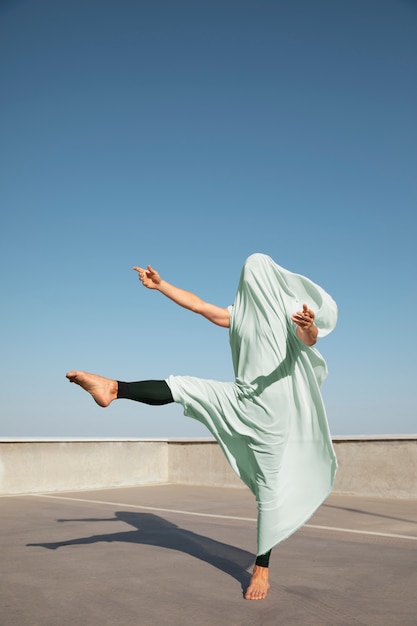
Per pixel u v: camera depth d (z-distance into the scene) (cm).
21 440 991
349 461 930
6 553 468
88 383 335
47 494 971
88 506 793
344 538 539
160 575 393
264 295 351
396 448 884
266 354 349
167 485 1126
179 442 1170
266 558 347
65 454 1040
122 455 1116
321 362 357
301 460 358
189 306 375
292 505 353
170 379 357
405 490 870
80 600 334
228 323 377
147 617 303
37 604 326
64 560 440
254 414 350
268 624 291
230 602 330
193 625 290
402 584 368
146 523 635
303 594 345
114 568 414
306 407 360
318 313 346
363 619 299
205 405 357
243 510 749
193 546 499
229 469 1086
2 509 763
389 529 592
